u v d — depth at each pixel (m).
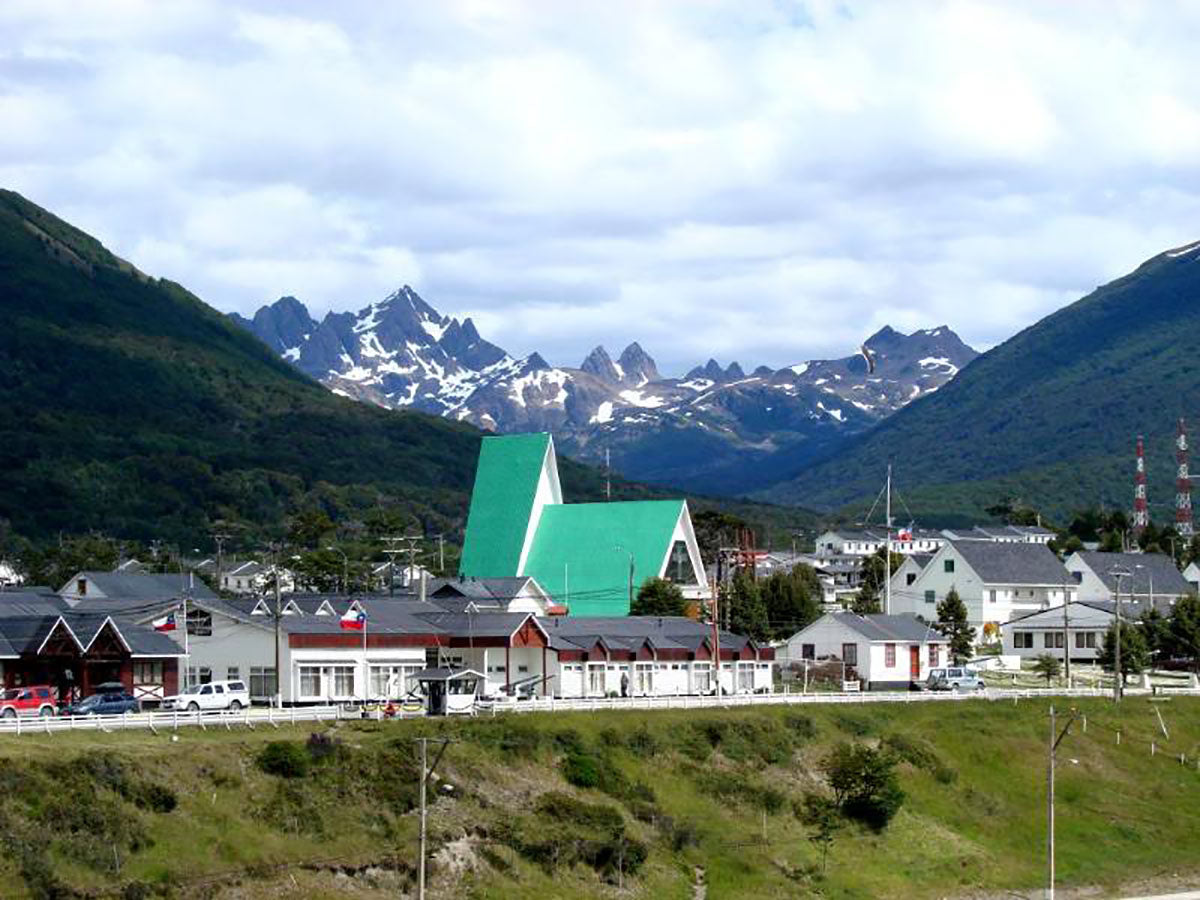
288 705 147.75
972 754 157.38
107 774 108.50
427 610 169.25
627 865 120.81
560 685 161.25
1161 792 158.75
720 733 144.12
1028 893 132.75
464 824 118.69
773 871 127.00
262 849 109.38
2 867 99.25
